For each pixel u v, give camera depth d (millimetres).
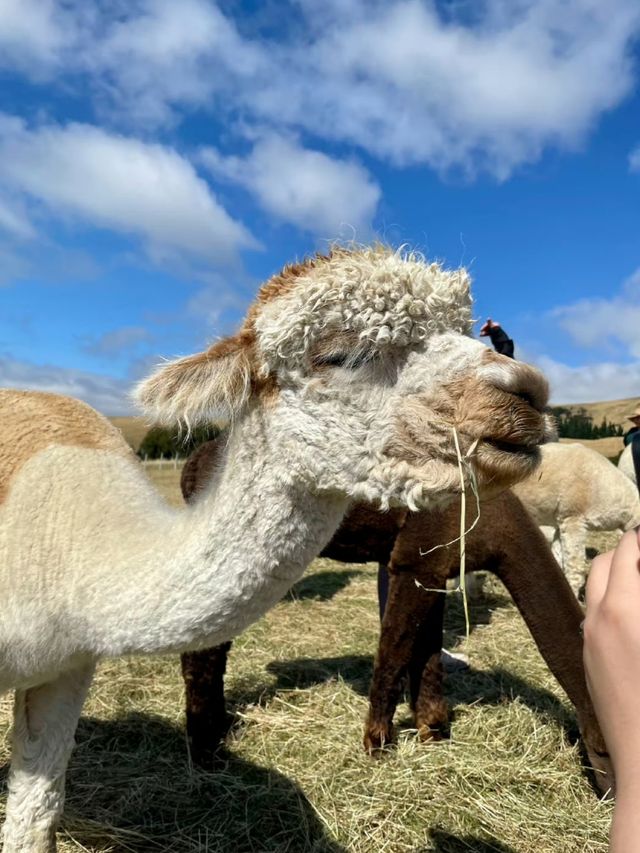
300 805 903
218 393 594
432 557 1062
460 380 556
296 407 589
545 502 2271
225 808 904
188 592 581
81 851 792
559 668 1021
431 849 837
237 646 1529
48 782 671
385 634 1073
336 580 2246
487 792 954
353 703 1235
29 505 637
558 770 1018
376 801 920
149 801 911
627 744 218
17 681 644
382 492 570
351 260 590
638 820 200
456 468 552
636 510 2193
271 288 622
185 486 1123
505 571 1070
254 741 1090
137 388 596
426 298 574
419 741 1098
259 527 590
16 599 611
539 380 558
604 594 247
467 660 1448
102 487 671
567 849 847
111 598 599
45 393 776
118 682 1260
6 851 656
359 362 575
